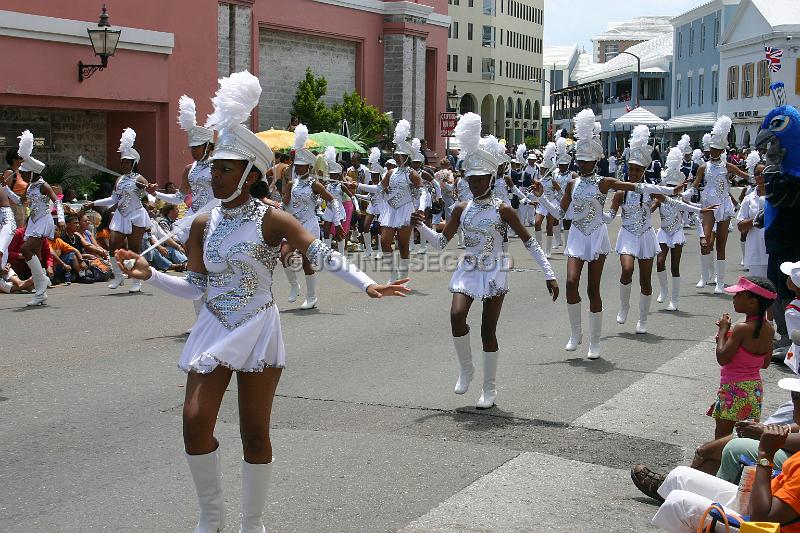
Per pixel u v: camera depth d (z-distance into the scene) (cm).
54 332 1152
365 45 3578
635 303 1424
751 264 1204
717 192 1549
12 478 630
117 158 2431
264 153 508
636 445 723
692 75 6556
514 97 9700
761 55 5297
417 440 724
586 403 842
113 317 1263
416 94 3788
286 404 824
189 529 546
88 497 596
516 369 977
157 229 1049
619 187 1041
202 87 2539
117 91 2280
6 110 2141
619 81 7769
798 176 986
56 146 2270
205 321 499
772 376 962
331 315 1302
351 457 681
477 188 820
